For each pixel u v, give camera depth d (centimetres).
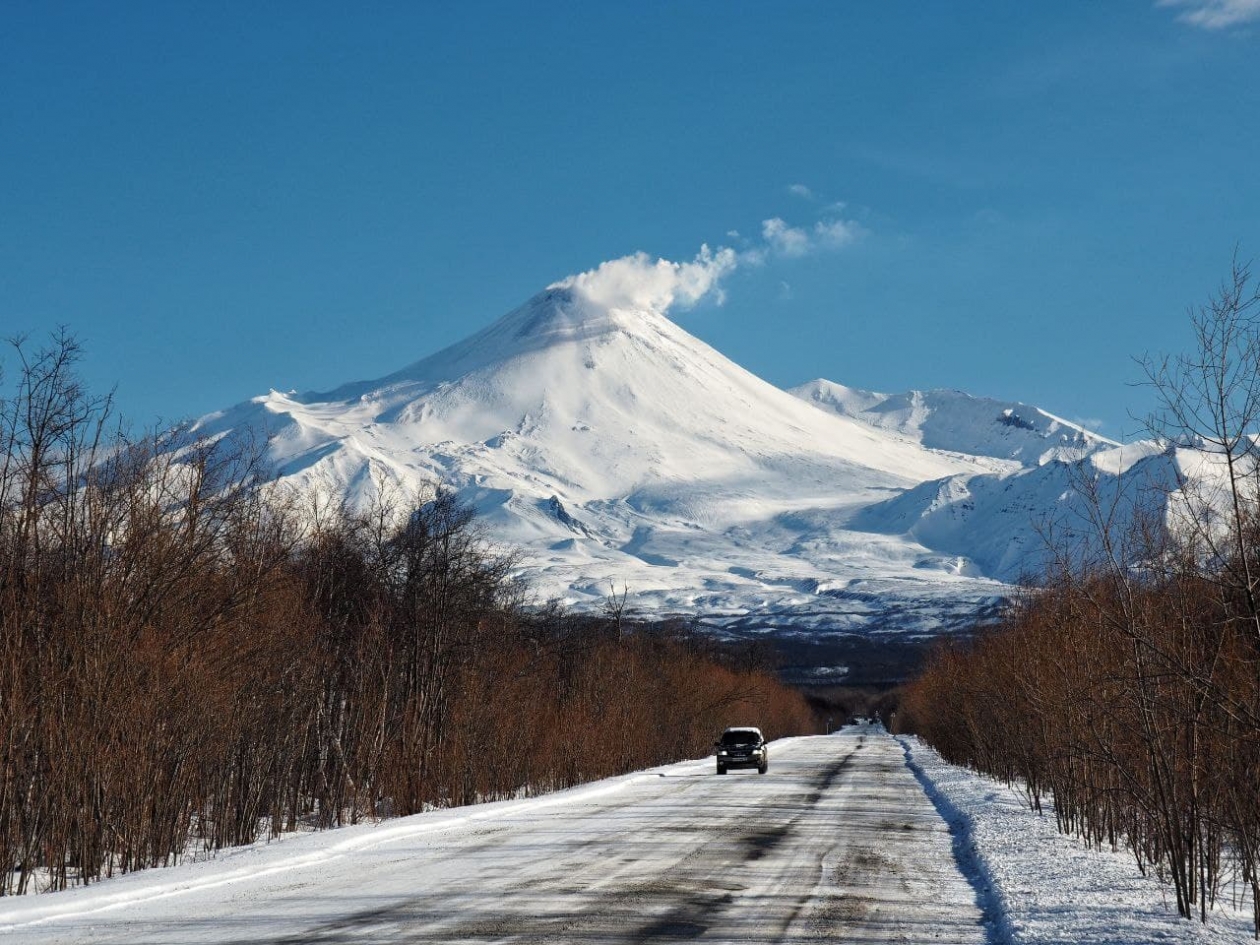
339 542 3838
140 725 2327
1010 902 1433
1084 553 2195
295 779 3338
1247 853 1276
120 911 1464
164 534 2448
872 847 2198
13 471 2228
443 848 2216
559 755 4912
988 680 3838
